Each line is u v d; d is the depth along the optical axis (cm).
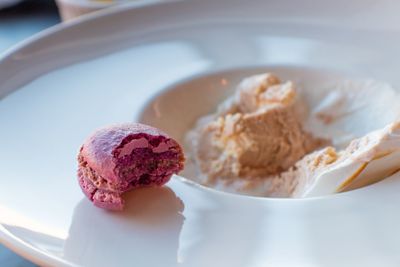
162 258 25
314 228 26
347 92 37
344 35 39
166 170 27
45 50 37
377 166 28
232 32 40
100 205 26
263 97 35
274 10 41
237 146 33
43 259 24
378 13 40
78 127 33
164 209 27
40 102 34
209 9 40
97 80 36
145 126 27
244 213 27
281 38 40
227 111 36
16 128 32
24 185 28
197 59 38
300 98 37
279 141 34
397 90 35
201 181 33
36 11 57
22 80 35
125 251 25
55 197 28
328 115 36
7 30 54
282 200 27
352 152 29
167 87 36
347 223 26
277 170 34
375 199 27
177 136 35
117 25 39
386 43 38
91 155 26
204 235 26
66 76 36
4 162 30
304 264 25
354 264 24
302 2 40
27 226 26
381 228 26
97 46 38
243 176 33
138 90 36
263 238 26
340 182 28
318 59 38
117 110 34
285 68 38
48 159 30
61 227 26
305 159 31
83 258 25
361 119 36
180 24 40
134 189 27
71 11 47
